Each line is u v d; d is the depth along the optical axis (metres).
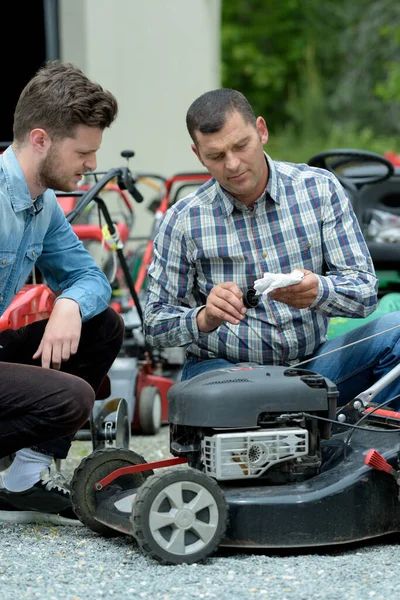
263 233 3.55
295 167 3.62
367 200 5.92
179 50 10.35
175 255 3.60
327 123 22.58
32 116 3.24
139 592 2.77
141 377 5.40
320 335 3.64
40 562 3.07
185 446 3.26
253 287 3.55
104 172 4.46
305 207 3.55
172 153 10.28
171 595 2.75
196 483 2.99
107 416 3.91
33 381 3.24
